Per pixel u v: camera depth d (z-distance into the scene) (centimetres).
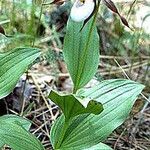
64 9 80
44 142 55
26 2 70
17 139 40
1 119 42
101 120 42
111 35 80
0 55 42
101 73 70
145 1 83
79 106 37
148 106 64
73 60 42
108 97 42
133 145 57
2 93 42
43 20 74
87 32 43
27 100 60
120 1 82
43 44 73
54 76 67
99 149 45
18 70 42
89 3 39
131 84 43
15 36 64
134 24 83
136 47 71
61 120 44
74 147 43
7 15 71
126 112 42
